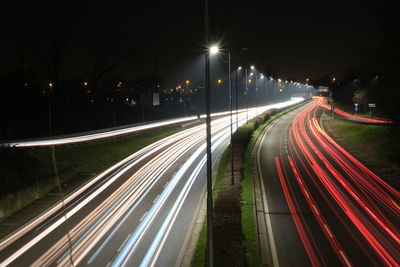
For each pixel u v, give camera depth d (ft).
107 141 197.47
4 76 262.26
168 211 94.32
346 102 463.42
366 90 345.31
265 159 157.07
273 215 87.76
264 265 62.64
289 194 104.99
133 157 165.99
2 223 89.71
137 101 391.04
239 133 193.67
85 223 87.30
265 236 75.10
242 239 67.21
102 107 288.30
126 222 87.20
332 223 81.56
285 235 75.36
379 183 115.34
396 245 69.62
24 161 126.93
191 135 231.91
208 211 50.21
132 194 110.01
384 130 189.88
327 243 71.00
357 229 77.71
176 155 169.68
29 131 214.69
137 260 67.62
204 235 74.69
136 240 76.59
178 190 113.19
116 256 69.31
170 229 82.28
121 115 298.15
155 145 197.06
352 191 107.04
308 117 326.65
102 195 109.81
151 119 327.67
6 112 215.72
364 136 196.24
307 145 190.08
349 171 132.46
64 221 89.30
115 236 78.89
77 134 217.15
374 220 82.99
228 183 109.29
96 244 75.05
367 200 98.12
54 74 252.42
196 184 119.65
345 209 90.94
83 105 271.49
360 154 163.32
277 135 226.99
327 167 139.64
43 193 112.27
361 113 344.49
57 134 226.17
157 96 294.05
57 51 249.34
